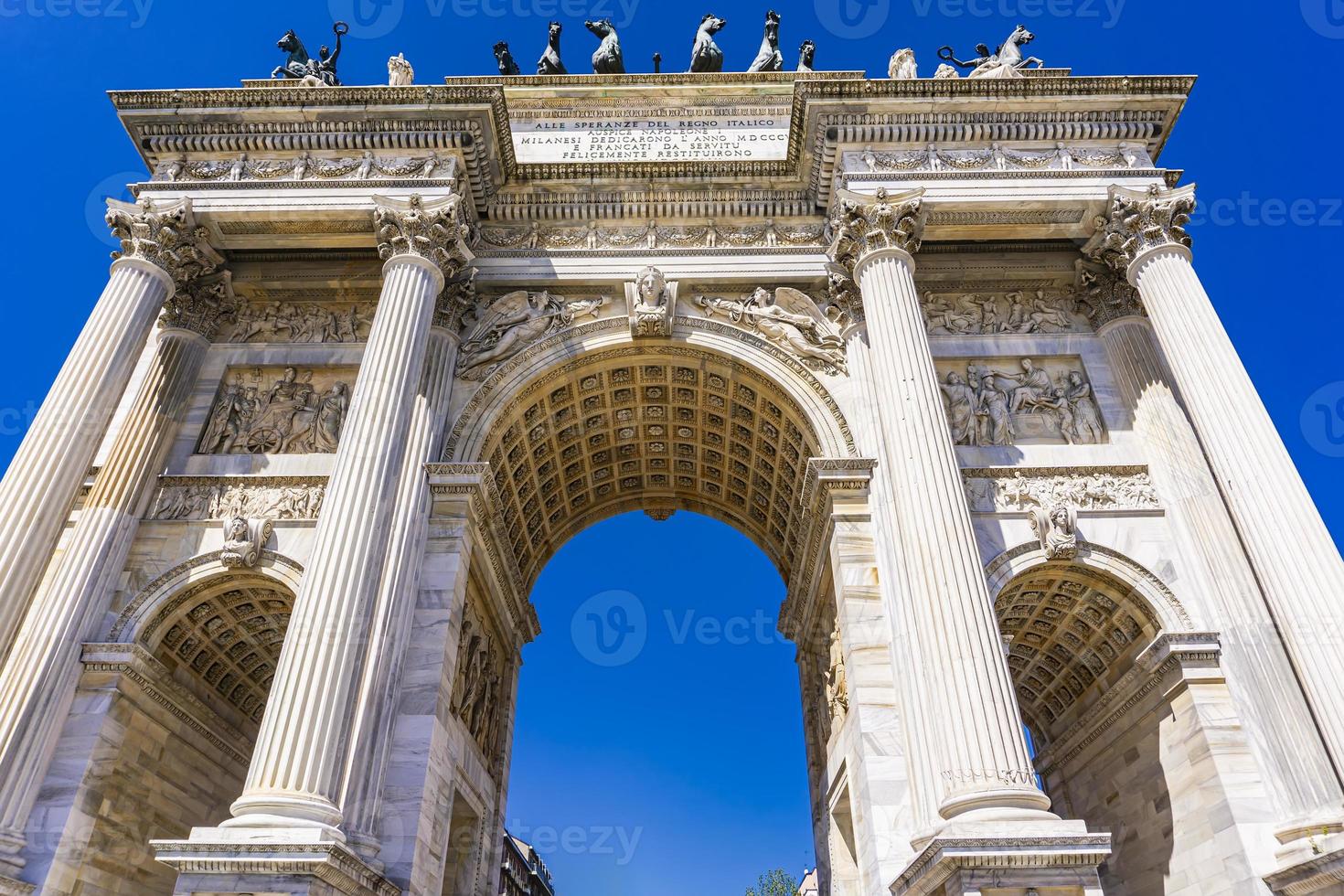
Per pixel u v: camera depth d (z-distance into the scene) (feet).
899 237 69.97
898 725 55.57
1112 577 61.93
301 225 73.97
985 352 74.54
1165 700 58.65
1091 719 67.77
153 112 75.77
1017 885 40.11
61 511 60.03
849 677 58.80
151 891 62.18
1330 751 48.91
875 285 67.77
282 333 78.54
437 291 70.59
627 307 77.77
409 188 73.56
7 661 57.16
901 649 56.59
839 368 73.82
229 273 77.97
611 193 82.12
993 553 62.08
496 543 74.69
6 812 52.42
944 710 47.67
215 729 69.97
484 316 77.66
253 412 73.56
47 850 52.47
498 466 76.95
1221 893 51.83
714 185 82.12
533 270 78.89
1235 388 60.59
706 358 77.15
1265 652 55.62
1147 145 76.89
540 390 76.74
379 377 62.90
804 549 75.56
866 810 53.42
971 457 67.97
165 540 64.90
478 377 74.08
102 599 61.52
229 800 72.90
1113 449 68.03
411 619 60.03
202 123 76.23
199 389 74.08
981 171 73.15
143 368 76.64
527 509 87.76
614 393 82.48
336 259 80.23
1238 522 57.47
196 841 42.24
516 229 81.56
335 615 51.88
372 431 60.18
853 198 70.90
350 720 50.39
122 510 64.69
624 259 79.71
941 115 75.87
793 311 77.36
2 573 55.67
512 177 81.87
